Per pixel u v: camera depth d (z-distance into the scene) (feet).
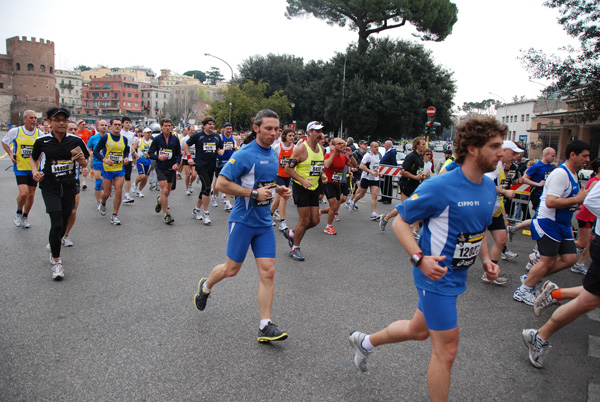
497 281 17.69
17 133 22.80
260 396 9.25
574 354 11.98
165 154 25.49
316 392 9.48
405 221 8.00
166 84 521.24
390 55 112.98
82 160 17.16
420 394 9.55
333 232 26.21
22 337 11.48
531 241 26.89
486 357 11.51
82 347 11.05
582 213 19.88
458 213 7.69
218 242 22.43
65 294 14.62
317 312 13.93
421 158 26.81
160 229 25.09
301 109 167.22
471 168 7.79
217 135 27.22
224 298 14.75
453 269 7.97
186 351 11.05
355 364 10.17
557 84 45.98
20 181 23.09
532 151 135.64
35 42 275.18
